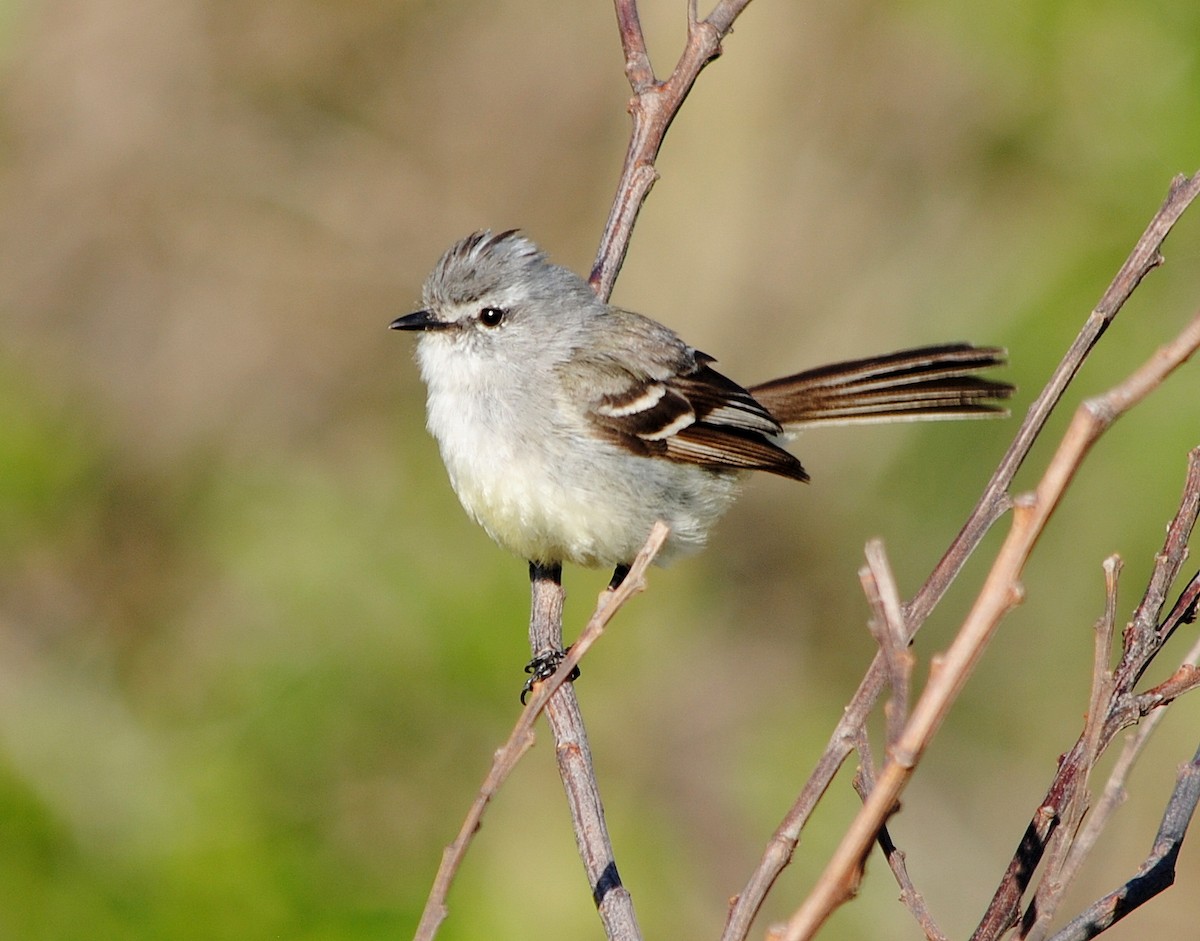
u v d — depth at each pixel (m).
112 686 12.23
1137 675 5.55
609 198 17.83
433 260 17.64
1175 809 5.62
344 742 11.87
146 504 14.25
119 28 17.39
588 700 13.55
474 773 11.90
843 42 16.94
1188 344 3.73
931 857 14.09
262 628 12.43
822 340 16.95
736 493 9.76
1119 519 14.16
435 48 18.34
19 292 16.53
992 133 16.12
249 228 17.45
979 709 14.70
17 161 17.02
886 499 15.77
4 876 10.16
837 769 4.77
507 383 8.85
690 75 9.33
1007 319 15.41
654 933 12.83
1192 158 14.45
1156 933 13.45
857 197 17.06
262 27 17.89
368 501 13.27
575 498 8.86
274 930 10.27
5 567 13.34
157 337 16.77
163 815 10.85
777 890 13.62
